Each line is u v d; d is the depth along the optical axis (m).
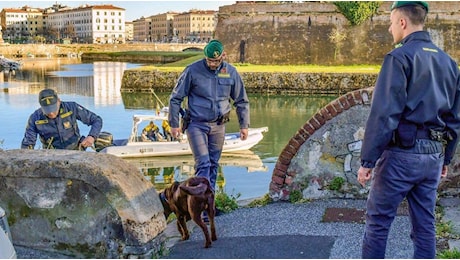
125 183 5.57
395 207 4.54
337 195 7.88
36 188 5.80
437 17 57.41
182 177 19.53
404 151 4.39
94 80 62.31
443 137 4.53
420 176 4.44
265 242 6.11
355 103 7.60
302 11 62.19
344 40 60.72
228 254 5.77
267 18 63.41
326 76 50.06
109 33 168.38
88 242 5.68
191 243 6.25
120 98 45.88
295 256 5.64
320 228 6.58
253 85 51.25
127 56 119.62
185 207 6.21
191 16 182.75
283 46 62.75
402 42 4.49
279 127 30.89
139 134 26.44
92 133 7.12
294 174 7.88
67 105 7.21
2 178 5.91
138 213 5.48
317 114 7.74
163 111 24.08
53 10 197.38
